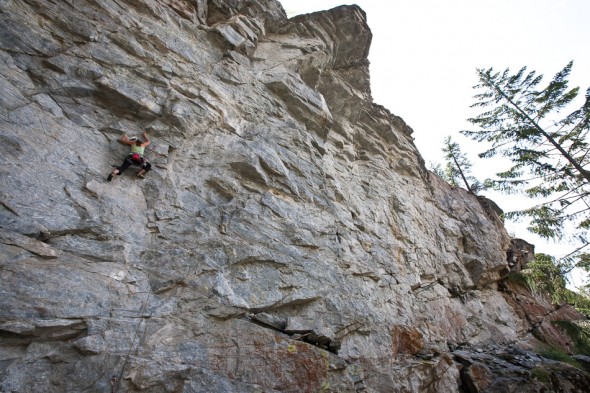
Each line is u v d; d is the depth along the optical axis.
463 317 16.52
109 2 10.20
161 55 10.72
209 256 7.92
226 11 14.75
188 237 7.95
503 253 22.73
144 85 9.65
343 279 10.85
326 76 17.72
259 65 14.49
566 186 17.34
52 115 7.52
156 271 6.98
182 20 12.34
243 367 6.62
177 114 9.70
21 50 7.67
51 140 7.16
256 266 8.70
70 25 8.84
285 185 11.27
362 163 18.30
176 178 8.90
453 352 13.66
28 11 8.28
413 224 17.72
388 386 9.41
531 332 19.94
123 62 9.45
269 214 10.06
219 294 7.42
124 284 6.39
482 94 22.75
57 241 6.12
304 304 9.16
